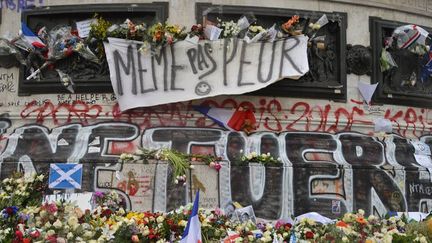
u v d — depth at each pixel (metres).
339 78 14.09
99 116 13.16
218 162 11.98
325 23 13.86
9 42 13.52
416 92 15.12
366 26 14.60
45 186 11.84
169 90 13.04
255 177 12.05
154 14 13.49
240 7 13.53
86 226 9.34
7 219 9.49
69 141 12.66
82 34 13.53
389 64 14.51
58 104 13.46
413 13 15.37
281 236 9.95
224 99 13.33
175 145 12.57
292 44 13.22
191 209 10.20
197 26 13.13
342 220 10.45
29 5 13.93
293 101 13.67
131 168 11.78
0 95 13.81
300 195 12.16
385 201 12.77
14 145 12.86
